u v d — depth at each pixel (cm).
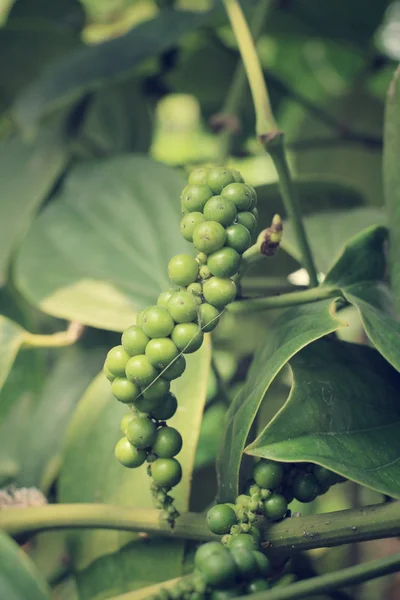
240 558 20
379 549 35
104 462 25
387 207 26
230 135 35
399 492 21
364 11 42
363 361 24
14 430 33
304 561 28
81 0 44
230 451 22
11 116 41
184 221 21
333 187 32
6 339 27
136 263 29
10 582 19
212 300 20
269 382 22
